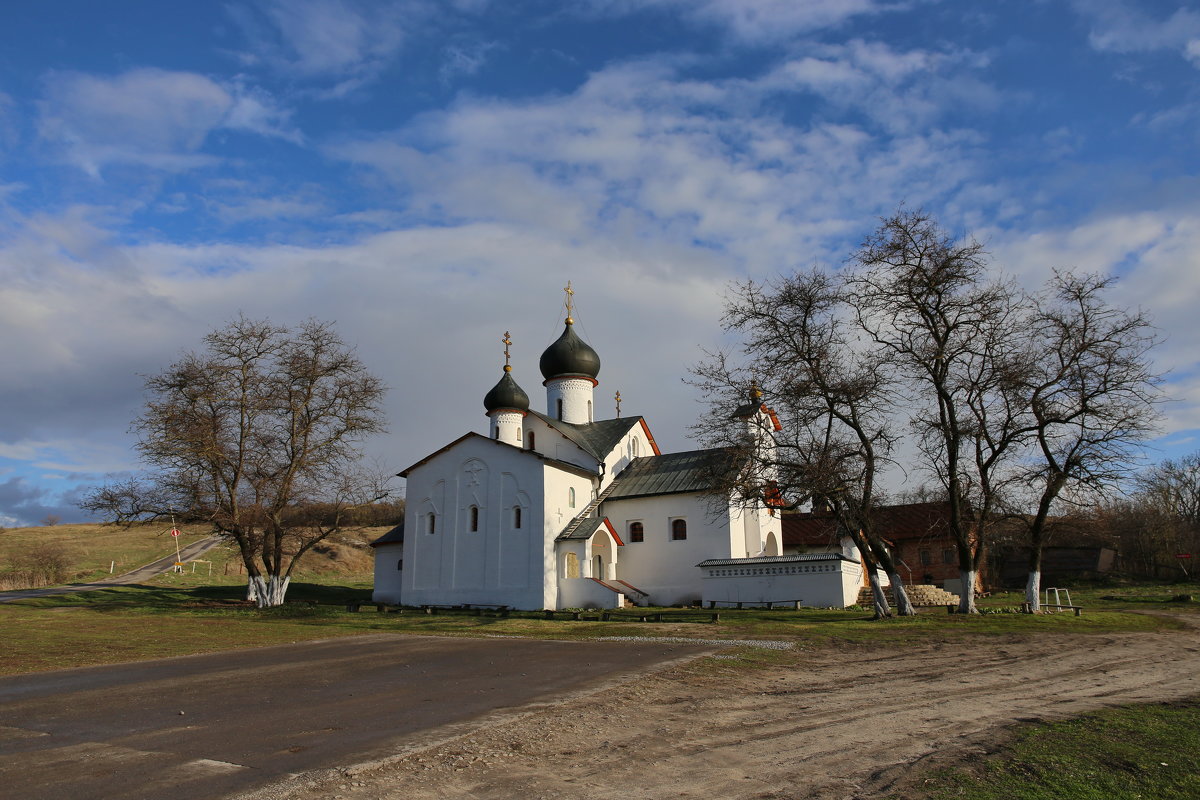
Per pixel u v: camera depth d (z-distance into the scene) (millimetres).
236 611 39719
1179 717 14273
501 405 52594
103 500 42938
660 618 34031
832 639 26234
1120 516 67000
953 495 33594
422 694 15633
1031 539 36125
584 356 56750
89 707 14180
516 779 9859
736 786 9906
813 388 34344
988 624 29828
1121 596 49594
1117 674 19297
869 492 34188
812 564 40875
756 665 20250
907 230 33938
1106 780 10344
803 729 13086
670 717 13797
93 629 29016
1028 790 9852
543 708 14164
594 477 49250
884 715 14289
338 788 9281
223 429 43188
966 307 33469
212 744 11312
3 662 20344
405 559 48219
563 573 44625
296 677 17969
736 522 45219
